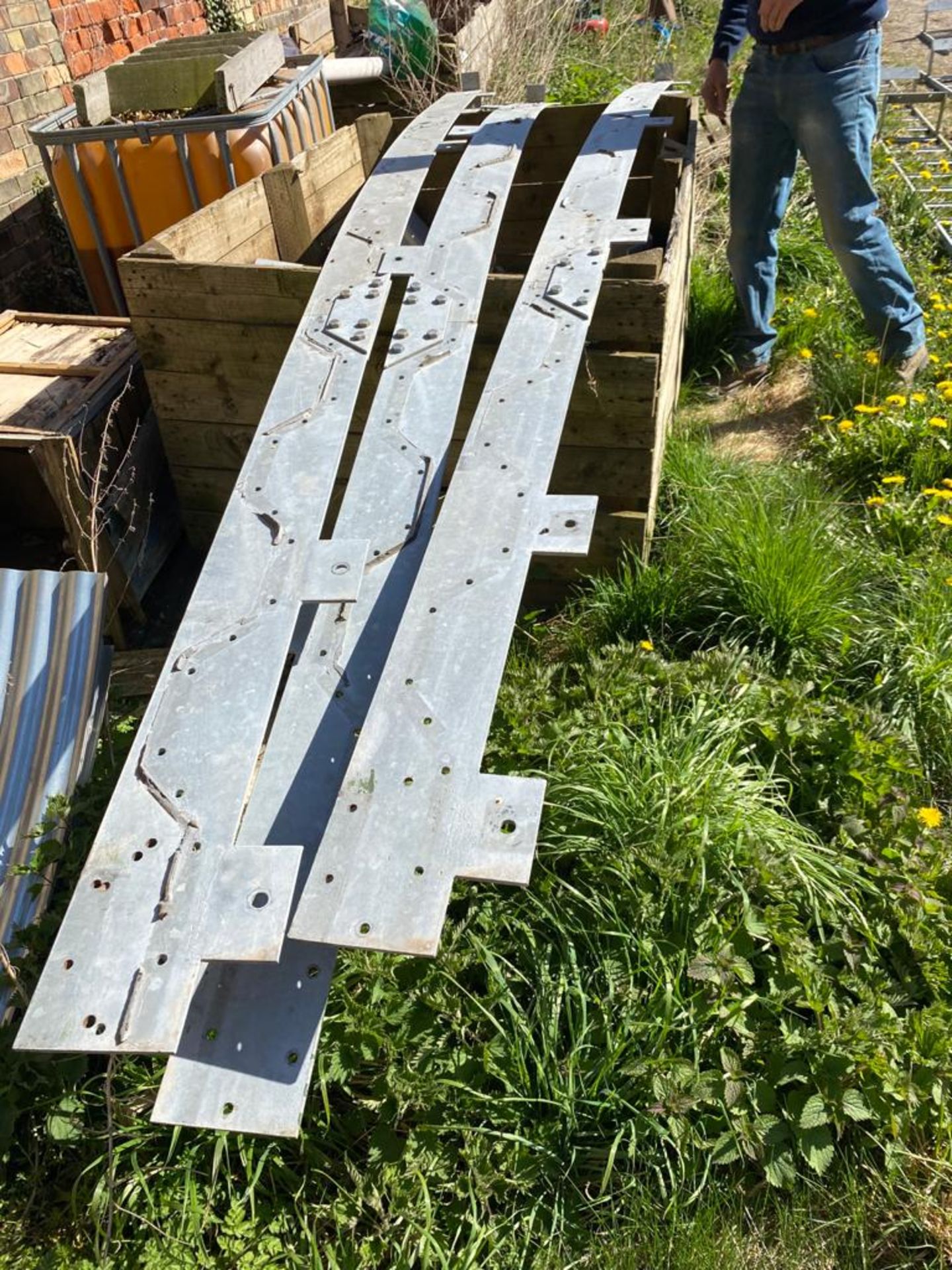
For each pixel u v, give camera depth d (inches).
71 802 95.2
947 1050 81.0
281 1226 77.2
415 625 84.7
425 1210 75.7
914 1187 76.8
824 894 91.0
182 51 198.7
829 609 121.0
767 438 169.3
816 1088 79.6
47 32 203.9
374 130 179.3
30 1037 66.1
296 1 319.6
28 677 101.9
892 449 151.3
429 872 70.6
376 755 77.2
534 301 114.0
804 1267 74.4
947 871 94.3
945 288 197.5
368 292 119.7
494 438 100.0
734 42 166.2
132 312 129.7
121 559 136.3
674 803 97.9
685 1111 79.0
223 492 144.4
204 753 79.7
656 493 140.5
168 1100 68.0
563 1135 80.6
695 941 89.0
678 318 151.7
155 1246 76.2
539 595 136.2
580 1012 84.9
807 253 210.7
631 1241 75.2
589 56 305.7
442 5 259.6
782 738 106.0
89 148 169.2
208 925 69.0
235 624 88.0
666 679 114.0
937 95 279.1
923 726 112.3
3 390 138.9
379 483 100.7
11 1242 77.7
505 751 104.4
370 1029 83.1
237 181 175.3
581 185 133.5
